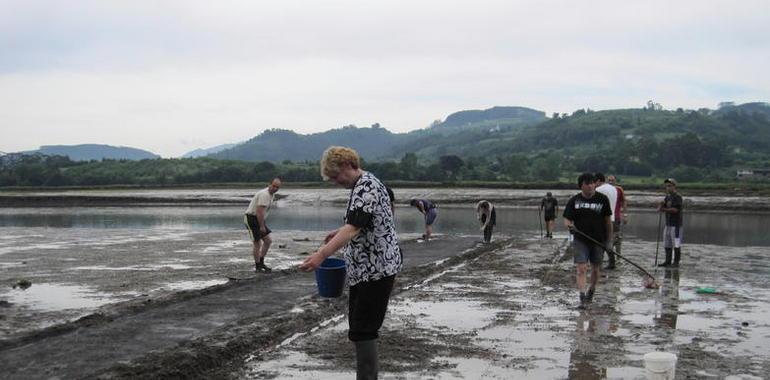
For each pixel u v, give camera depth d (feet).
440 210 181.68
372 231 18.02
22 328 27.96
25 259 56.59
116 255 60.03
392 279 18.43
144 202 242.99
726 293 39.29
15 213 183.11
